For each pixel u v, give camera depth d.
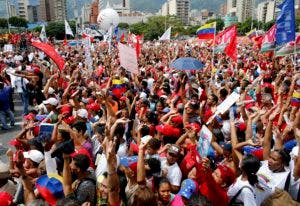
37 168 5.02
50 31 79.50
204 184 4.04
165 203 4.18
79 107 8.76
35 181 4.67
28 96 13.11
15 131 11.68
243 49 37.62
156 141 5.03
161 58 27.73
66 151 4.35
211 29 16.88
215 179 4.37
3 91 11.72
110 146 3.97
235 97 5.46
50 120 7.56
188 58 10.95
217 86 12.34
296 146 4.86
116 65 18.06
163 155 5.16
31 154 5.04
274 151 4.35
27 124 7.39
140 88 12.81
